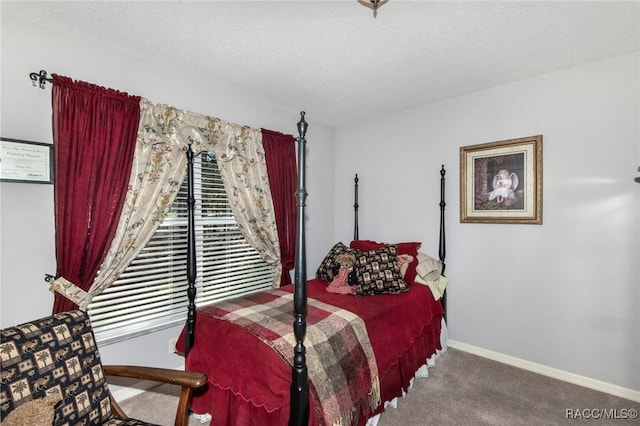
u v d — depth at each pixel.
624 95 2.10
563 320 2.34
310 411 1.42
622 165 2.11
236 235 2.88
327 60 2.16
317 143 3.58
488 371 2.47
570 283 2.31
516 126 2.52
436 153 2.98
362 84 2.56
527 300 2.49
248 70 2.32
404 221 3.22
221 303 2.09
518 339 2.54
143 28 1.79
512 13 1.63
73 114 1.81
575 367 2.29
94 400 1.33
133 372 1.38
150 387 2.24
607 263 2.17
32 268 1.75
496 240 2.64
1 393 1.11
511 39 1.89
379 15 1.65
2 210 1.66
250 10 1.62
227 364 1.66
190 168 2.03
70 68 1.87
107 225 1.92
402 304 2.28
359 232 3.58
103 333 2.06
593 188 2.21
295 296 1.42
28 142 1.70
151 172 2.12
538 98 2.42
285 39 1.90
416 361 2.27
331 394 1.49
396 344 2.04
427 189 3.04
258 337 1.60
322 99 2.90
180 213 2.46
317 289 2.63
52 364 1.25
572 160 2.29
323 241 3.66
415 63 2.20
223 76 2.42
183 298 2.48
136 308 2.20
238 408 1.59
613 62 2.13
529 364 2.48
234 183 2.65
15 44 1.69
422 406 2.03
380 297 2.37
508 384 2.28
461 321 2.85
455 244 2.87
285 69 2.30
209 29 1.80
